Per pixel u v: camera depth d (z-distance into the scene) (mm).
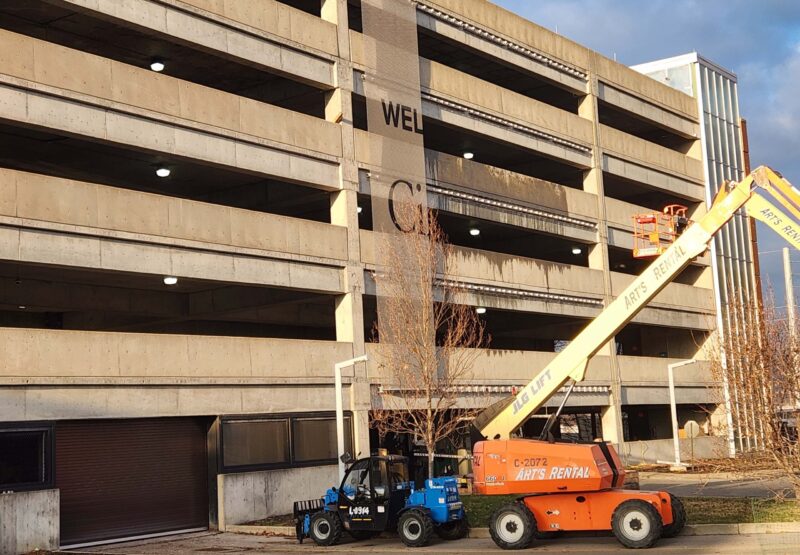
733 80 65375
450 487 25312
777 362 30547
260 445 33000
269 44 35406
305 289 35406
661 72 63000
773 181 23500
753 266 63344
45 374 27141
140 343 29719
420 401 35438
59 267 29031
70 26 33406
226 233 32688
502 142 46250
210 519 31625
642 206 60688
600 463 22750
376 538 26766
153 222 30531
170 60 37031
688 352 59281
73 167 36000
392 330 36344
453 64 48906
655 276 24438
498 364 42812
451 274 40438
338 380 31312
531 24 49219
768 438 29562
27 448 26641
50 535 26578
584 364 25109
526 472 23094
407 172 38906
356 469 25672
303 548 25453
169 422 31078
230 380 32156
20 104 27469
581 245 52906
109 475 29078
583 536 24531
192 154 32156
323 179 36781
